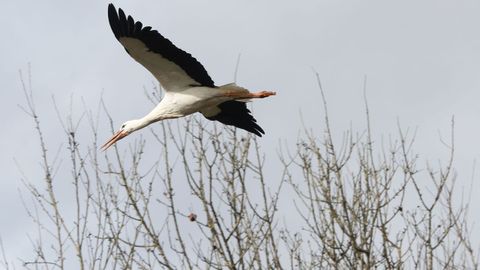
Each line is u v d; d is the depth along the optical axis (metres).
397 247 11.98
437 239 12.18
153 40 14.83
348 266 12.15
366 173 13.05
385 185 12.77
